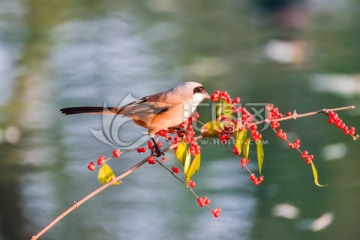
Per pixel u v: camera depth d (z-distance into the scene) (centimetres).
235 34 2209
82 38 2131
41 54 1977
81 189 1253
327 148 1395
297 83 1789
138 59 1955
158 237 1102
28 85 1744
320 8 2483
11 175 1289
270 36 2200
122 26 2258
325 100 1664
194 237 1100
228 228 1136
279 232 1127
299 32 2234
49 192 1230
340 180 1282
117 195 1237
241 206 1199
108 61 1919
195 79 1814
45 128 1496
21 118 1548
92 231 1123
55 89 1725
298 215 1173
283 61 1964
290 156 1369
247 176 1293
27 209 1178
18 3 2472
